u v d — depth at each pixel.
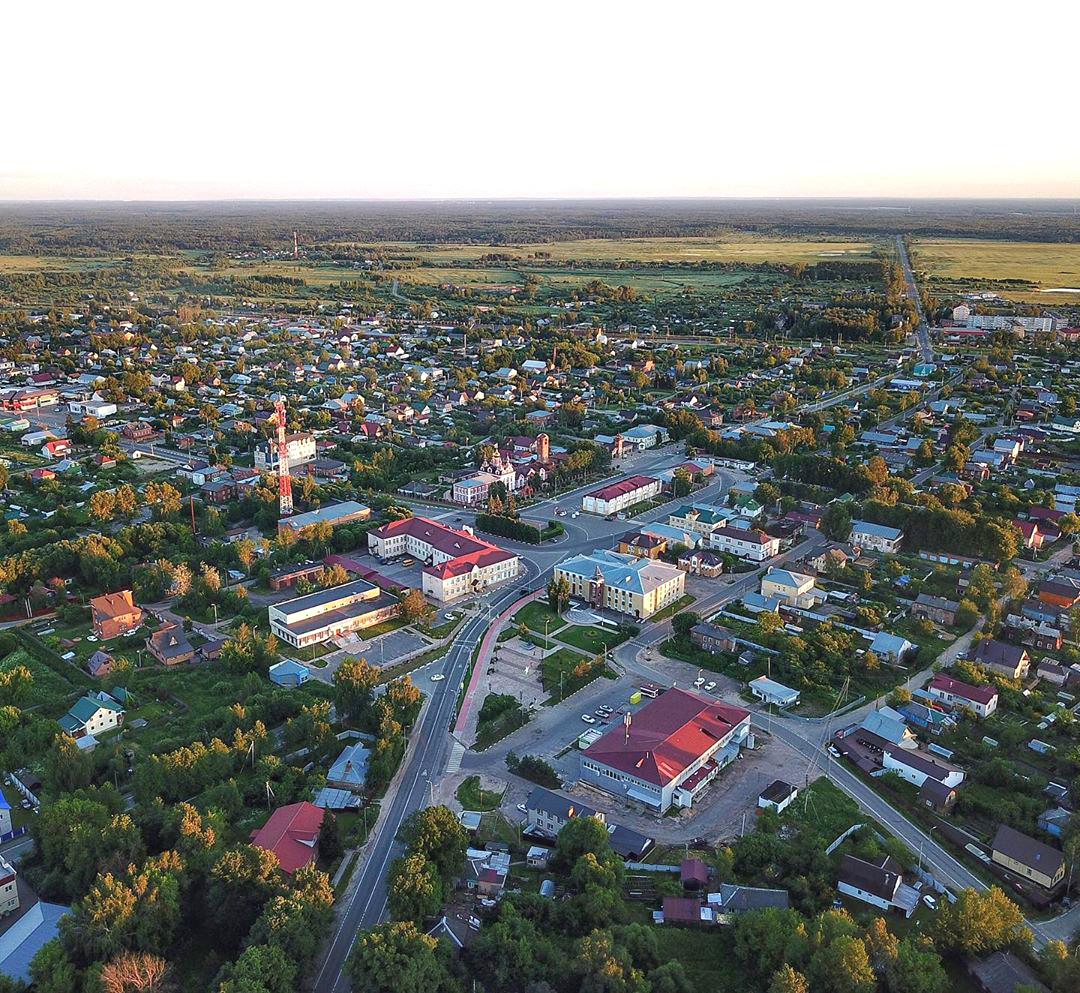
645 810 184.38
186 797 183.25
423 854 155.62
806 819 180.50
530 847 172.50
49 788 181.88
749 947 143.62
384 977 130.00
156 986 133.88
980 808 182.12
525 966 137.88
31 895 157.50
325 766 196.62
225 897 147.62
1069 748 199.25
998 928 142.25
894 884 157.38
